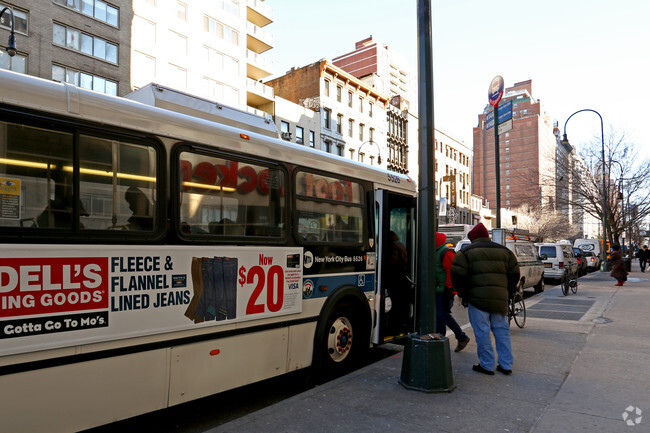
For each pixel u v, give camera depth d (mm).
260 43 40781
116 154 3494
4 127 2930
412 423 3938
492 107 12219
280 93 46156
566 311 11047
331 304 5422
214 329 4059
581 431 3789
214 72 34062
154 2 29578
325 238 5516
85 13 25547
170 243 3762
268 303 4621
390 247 6785
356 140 48312
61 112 3201
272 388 5469
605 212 31766
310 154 5398
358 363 6637
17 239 2881
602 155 31312
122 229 3457
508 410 4258
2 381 2768
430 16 5156
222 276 4152
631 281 21047
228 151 4383
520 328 8648
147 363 3537
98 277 3252
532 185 36438
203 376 3963
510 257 5656
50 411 2975
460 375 5445
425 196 5031
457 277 5574
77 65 25062
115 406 3324
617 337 7730
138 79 28453
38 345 2914
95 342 3203
